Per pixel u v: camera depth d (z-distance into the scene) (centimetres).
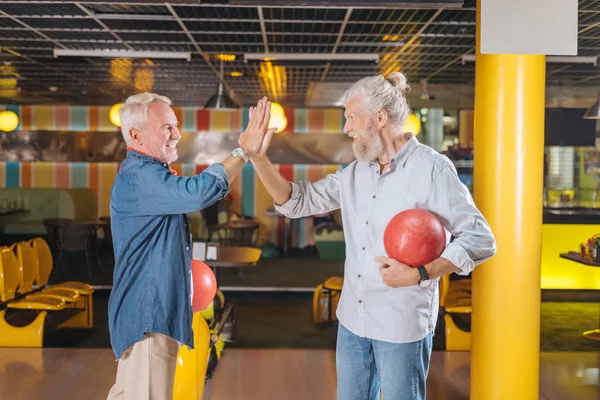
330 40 595
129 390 261
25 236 1188
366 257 246
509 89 352
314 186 270
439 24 515
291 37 581
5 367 518
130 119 262
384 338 240
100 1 323
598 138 1248
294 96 1049
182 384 378
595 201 1127
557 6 271
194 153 1254
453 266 224
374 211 246
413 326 239
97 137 1259
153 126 262
